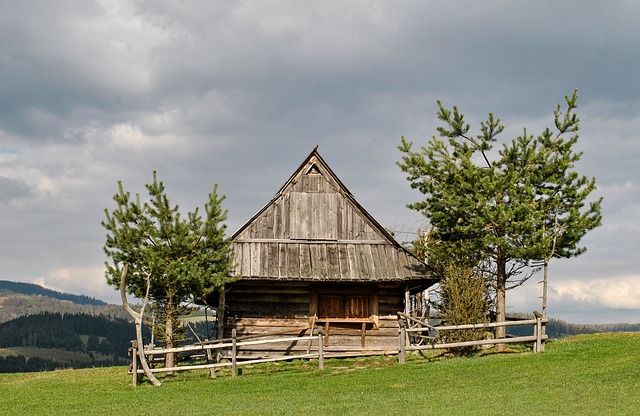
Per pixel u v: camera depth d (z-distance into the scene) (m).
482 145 31.83
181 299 30.25
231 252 32.97
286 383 26.19
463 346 29.89
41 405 23.70
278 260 33.16
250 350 33.16
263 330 33.38
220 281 30.06
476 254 32.53
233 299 33.62
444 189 31.20
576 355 27.59
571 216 30.42
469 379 24.73
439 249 32.94
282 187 34.88
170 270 28.61
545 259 31.06
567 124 31.27
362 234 34.53
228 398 23.62
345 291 34.06
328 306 34.06
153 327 29.84
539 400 20.61
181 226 29.38
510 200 30.22
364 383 25.45
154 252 28.77
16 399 25.09
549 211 31.52
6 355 150.75
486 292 32.03
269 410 21.14
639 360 25.44
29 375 32.66
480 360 28.17
